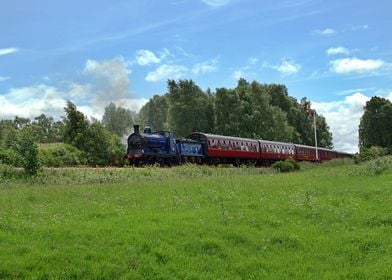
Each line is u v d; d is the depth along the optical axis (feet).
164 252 36.96
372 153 170.40
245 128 252.21
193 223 45.65
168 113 261.65
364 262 39.47
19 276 31.37
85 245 37.24
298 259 39.75
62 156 132.26
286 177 100.83
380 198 63.82
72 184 88.74
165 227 43.06
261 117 259.19
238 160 180.45
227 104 253.44
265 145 194.29
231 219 49.83
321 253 41.45
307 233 47.06
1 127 206.49
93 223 44.27
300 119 328.70
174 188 73.92
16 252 34.73
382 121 295.69
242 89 265.34
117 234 40.16
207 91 270.87
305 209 56.85
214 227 44.98
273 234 45.47
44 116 289.33
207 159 167.63
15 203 58.70
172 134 153.89
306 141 329.52
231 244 41.57
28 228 41.37
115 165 147.54
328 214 54.75
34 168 98.32
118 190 72.49
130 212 50.90
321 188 76.69
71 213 50.34
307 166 169.37
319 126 359.66
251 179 94.12
